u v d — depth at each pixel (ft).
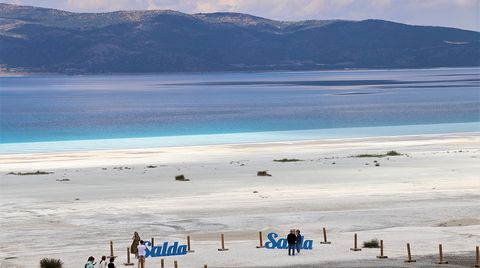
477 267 330.54
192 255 364.38
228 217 468.34
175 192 580.30
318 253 365.20
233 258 355.36
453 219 462.60
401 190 582.35
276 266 335.06
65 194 575.38
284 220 460.14
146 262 349.82
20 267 335.67
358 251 368.89
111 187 612.29
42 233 428.56
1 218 476.95
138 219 469.98
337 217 467.52
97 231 435.53
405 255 358.43
